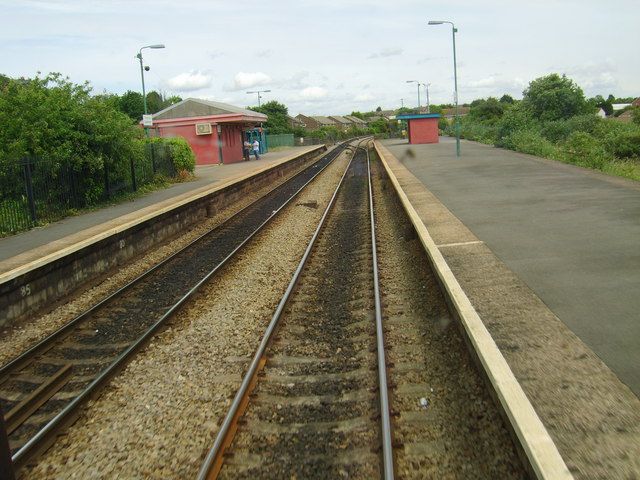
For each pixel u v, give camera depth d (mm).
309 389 6223
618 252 8781
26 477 4988
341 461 4844
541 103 44406
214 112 37031
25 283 9430
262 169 29344
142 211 16547
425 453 4793
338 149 67188
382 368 6203
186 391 6297
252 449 5098
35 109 16328
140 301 9844
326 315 8656
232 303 9328
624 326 5992
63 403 6344
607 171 19562
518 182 18156
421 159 31516
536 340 5836
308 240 14430
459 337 6941
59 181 16469
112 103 19250
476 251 9609
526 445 3994
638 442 3996
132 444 5312
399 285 9727
